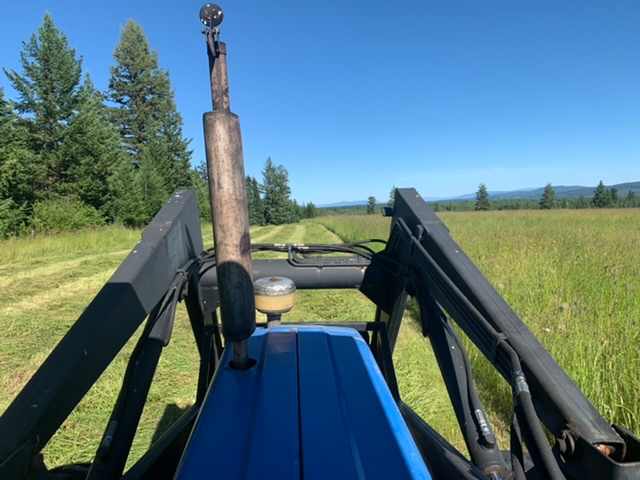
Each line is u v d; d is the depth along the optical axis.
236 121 1.29
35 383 1.14
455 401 1.53
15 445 1.05
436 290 1.67
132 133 42.34
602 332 4.41
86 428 3.50
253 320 1.41
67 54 23.56
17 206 20.19
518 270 7.39
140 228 28.09
